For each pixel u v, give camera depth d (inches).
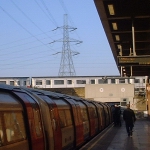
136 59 689.6
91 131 865.5
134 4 684.1
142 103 2144.4
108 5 687.1
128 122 854.5
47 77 2721.5
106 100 2112.5
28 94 374.9
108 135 916.0
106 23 806.5
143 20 786.2
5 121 282.2
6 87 327.0
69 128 570.6
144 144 685.3
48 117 421.4
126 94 2103.8
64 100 598.5
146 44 1049.5
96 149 619.8
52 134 426.6
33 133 346.9
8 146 279.1
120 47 1045.2
